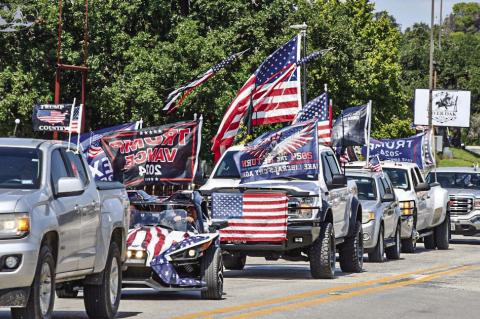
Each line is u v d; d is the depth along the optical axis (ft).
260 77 180.24
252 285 119.65
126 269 98.02
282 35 306.96
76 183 72.95
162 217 104.58
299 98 180.65
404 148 241.14
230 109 172.65
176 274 98.48
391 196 173.68
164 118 286.25
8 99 271.08
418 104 606.14
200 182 143.74
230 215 125.80
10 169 73.00
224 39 290.97
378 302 101.35
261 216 124.88
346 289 114.52
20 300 66.44
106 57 282.97
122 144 122.31
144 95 274.16
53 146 76.89
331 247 130.41
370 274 140.46
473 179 239.09
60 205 72.79
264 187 126.00
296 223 125.80
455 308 98.43
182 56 283.18
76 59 277.03
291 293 108.47
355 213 144.05
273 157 128.57
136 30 297.12
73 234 74.74
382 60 460.55
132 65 279.49
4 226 66.33
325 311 91.86
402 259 179.42
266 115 181.06
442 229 216.74
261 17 302.45
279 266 159.53
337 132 190.80
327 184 131.95
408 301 103.35
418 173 207.10
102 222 81.30
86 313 84.12
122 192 87.92
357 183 170.71
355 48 353.10
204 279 99.55
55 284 75.41
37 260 67.51
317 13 348.59
